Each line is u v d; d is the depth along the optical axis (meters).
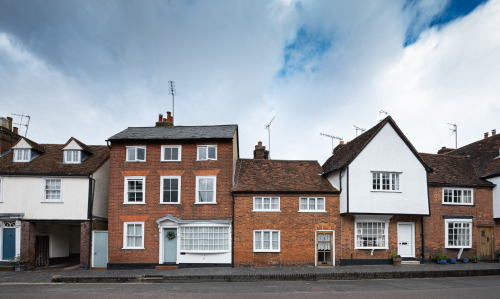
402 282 15.12
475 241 21.06
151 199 20.25
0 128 22.69
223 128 22.48
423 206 19.94
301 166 22.91
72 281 16.00
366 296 11.99
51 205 20.45
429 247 20.53
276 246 19.83
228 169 20.44
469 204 21.31
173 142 20.77
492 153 23.05
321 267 19.03
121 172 20.52
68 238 25.00
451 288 13.50
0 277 17.20
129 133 21.55
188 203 20.20
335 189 20.45
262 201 20.14
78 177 20.69
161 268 19.28
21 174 20.52
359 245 19.98
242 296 12.09
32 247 20.38
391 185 19.91
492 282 15.02
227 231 19.83
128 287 14.30
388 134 20.28
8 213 20.19
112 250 19.75
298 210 20.08
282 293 12.61
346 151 22.31
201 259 19.59
